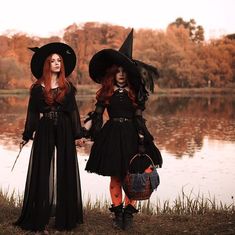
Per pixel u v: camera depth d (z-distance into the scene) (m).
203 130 24.48
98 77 5.61
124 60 5.32
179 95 63.59
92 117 5.52
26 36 73.06
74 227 5.38
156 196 9.52
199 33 85.62
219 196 9.73
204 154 16.30
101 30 77.88
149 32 71.31
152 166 5.38
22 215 5.41
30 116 5.43
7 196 8.24
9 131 23.45
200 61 72.44
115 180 5.49
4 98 55.12
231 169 13.12
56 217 5.33
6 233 5.20
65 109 5.39
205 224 5.63
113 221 5.52
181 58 69.81
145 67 5.51
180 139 20.75
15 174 11.92
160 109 39.84
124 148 5.34
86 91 62.84
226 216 5.95
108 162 5.32
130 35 5.61
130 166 5.30
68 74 5.52
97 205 7.66
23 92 64.56
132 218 5.54
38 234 5.21
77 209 5.45
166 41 70.19
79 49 75.94
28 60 71.00
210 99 55.34
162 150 17.33
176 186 10.75
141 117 5.43
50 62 5.37
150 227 5.57
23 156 15.14
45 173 5.31
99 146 5.45
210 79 72.75
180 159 15.12
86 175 11.26
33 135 5.49
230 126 26.48
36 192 5.30
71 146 5.41
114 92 5.46
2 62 64.69
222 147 18.16
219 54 73.81
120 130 5.39
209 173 12.55
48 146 5.36
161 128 25.56
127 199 5.52
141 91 5.42
